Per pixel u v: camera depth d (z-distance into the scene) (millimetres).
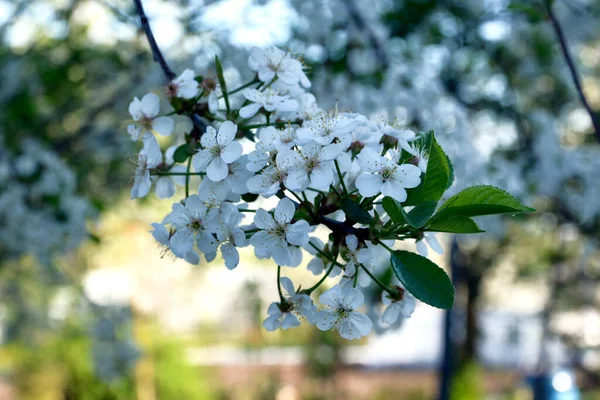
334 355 13617
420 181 1566
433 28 5867
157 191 1970
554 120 5965
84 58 6137
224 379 14797
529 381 11516
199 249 1660
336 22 4770
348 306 1646
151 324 12312
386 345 16844
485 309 17875
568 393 10227
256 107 1788
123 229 10445
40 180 5227
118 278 11336
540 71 7195
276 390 13414
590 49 8875
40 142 5820
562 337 12336
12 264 7590
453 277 7777
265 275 13016
